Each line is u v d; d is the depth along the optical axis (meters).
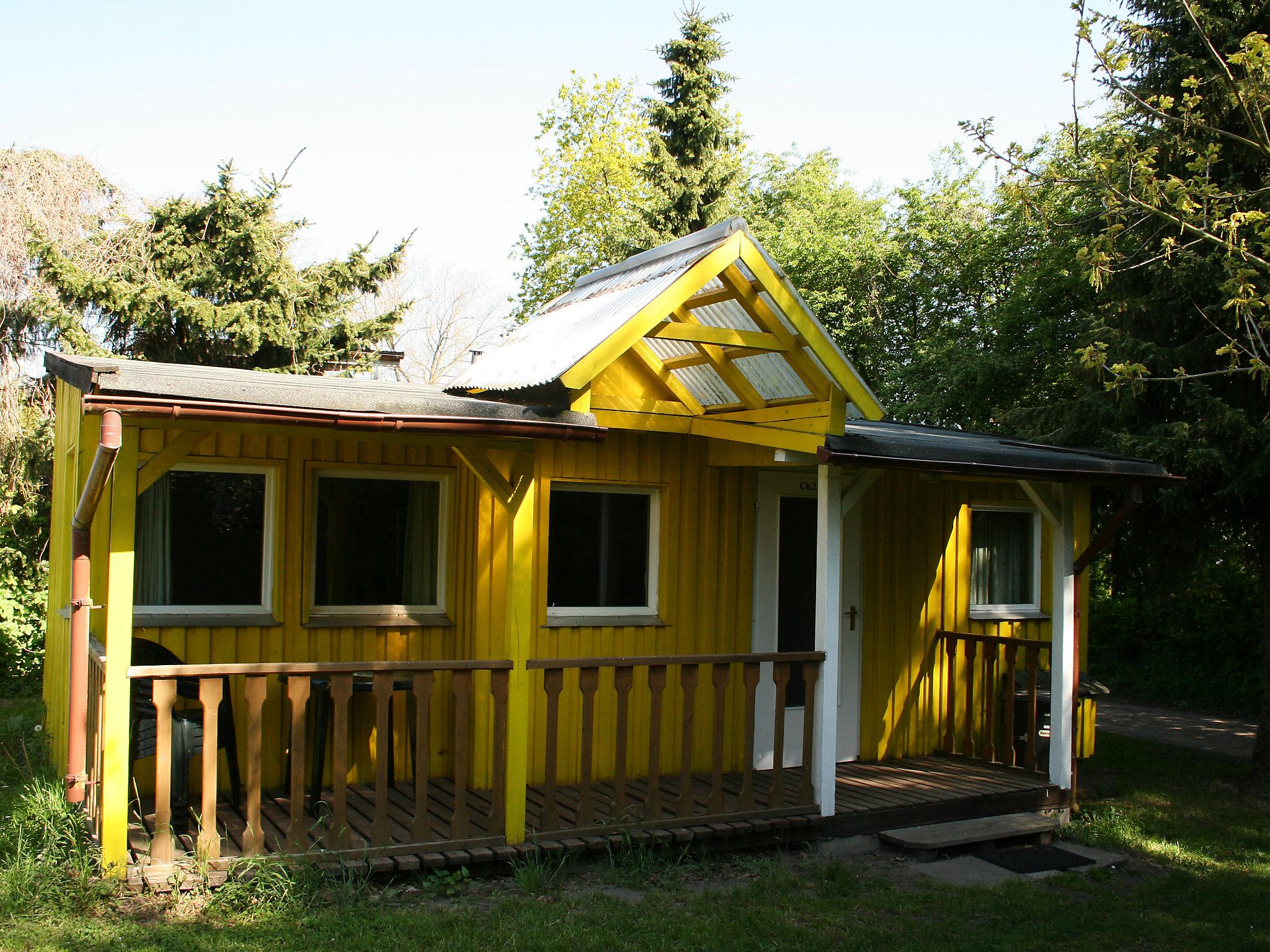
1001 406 18.17
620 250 23.41
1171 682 15.09
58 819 5.42
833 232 24.72
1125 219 9.50
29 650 12.41
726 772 7.89
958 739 9.02
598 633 7.50
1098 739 11.98
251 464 7.01
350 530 7.42
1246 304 7.94
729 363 6.83
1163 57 10.05
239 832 5.73
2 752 8.48
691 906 5.62
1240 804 8.71
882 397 21.72
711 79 24.64
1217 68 9.42
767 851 6.63
